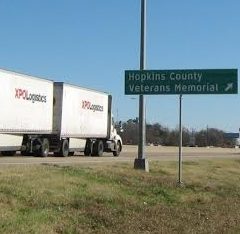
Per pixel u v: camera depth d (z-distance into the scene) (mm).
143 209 15875
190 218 15734
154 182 20734
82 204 14734
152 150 70938
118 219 14039
